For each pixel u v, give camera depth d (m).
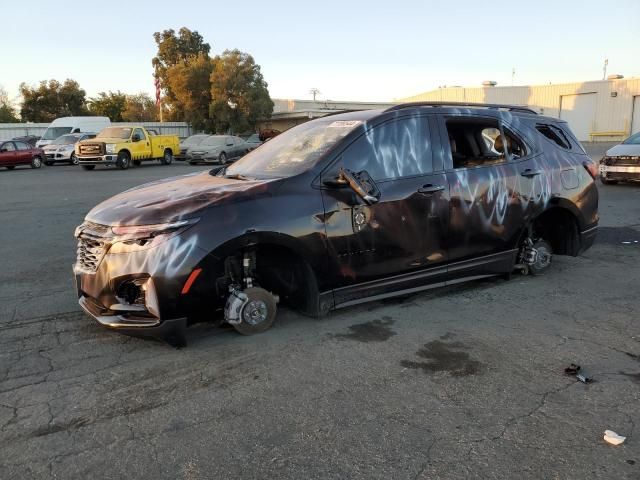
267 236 3.86
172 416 3.07
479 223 4.95
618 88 41.25
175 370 3.64
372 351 3.93
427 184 4.61
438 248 4.73
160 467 2.62
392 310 4.79
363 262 4.34
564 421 2.99
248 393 3.32
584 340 4.13
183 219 3.65
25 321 4.61
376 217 4.34
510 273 5.55
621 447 2.74
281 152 4.74
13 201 13.03
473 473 2.55
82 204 12.36
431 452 2.71
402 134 4.62
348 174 4.11
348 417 3.04
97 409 3.15
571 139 5.93
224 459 2.68
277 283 4.38
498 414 3.07
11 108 63.81
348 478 2.52
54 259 7.01
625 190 13.30
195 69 46.66
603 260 6.55
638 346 4.02
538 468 2.58
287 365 3.70
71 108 60.38
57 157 28.55
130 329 3.73
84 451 2.75
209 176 4.82
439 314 4.69
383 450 2.73
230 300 4.05
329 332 4.27
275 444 2.79
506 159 5.22
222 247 3.71
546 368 3.65
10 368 3.69
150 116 68.62
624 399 3.23
